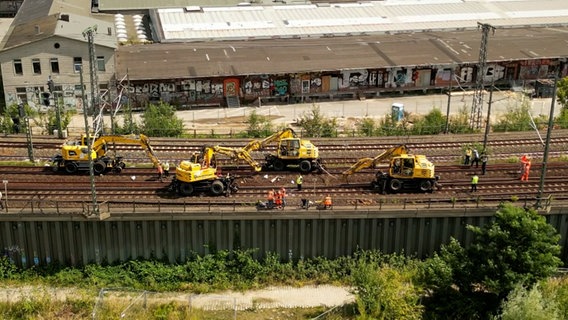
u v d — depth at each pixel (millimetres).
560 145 62031
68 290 41656
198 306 39969
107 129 65312
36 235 43219
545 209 44344
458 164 56625
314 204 45125
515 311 34906
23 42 73562
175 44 89500
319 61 83312
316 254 44750
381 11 105438
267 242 44094
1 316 38562
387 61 84188
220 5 108062
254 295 41625
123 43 89062
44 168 54062
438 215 44156
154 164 53531
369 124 67438
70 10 96250
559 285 39812
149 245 43906
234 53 85125
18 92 74688
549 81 84000
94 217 42281
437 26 101125
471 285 39031
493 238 37906
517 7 110000
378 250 44656
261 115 73562
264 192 48969
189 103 78938
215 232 43781
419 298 39719
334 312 39438
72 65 74562
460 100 83250
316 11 103625
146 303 39969
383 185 48875
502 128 67625
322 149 59938
